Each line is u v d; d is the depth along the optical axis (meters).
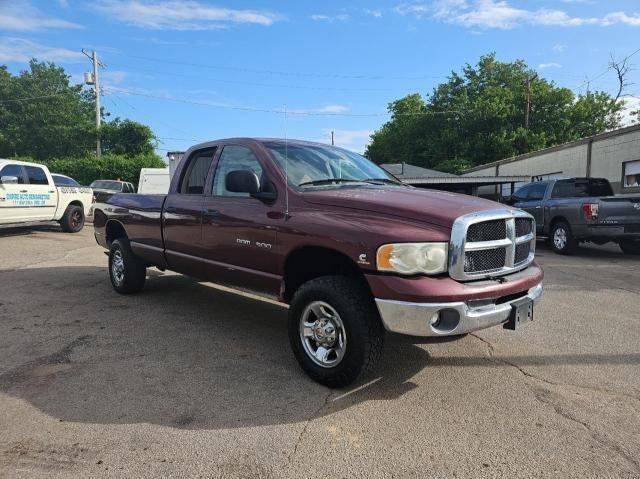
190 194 5.12
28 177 12.48
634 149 17.45
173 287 7.00
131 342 4.67
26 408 3.31
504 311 3.51
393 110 52.78
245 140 4.68
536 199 12.45
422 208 3.50
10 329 5.02
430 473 2.64
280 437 2.98
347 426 3.13
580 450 2.87
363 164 5.08
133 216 5.93
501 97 39.16
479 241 3.47
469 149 38.75
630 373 4.04
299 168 4.35
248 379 3.83
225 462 2.72
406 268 3.25
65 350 4.43
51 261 9.25
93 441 2.91
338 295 3.48
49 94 53.62
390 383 3.79
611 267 9.54
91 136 49.44
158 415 3.24
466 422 3.20
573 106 37.28
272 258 4.04
